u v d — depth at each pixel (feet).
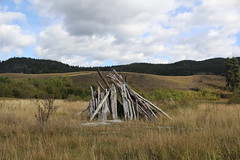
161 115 43.19
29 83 164.76
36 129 25.36
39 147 17.12
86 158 14.76
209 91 171.53
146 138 19.75
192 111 41.34
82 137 21.56
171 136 19.70
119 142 19.11
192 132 22.90
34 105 52.39
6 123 29.58
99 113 41.32
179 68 514.27
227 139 18.20
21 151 16.67
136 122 35.81
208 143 17.33
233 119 29.81
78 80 280.10
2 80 152.66
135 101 45.47
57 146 18.51
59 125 27.25
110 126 30.63
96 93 46.60
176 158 14.35
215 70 453.58
